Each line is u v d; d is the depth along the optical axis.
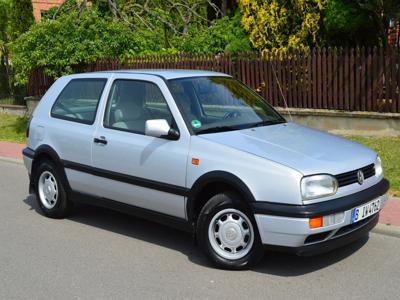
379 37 11.38
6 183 8.80
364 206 4.57
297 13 11.64
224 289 4.43
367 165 4.77
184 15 18.42
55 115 6.56
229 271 4.80
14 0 16.86
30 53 13.42
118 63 13.58
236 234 4.71
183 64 12.34
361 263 4.91
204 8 19.33
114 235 5.98
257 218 4.44
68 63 13.44
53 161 6.50
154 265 5.04
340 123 10.23
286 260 5.01
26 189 8.38
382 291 4.33
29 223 6.52
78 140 6.02
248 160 4.55
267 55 11.05
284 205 4.32
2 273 4.95
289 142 4.91
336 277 4.62
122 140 5.50
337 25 10.65
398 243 5.41
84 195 6.15
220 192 4.85
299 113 10.64
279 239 4.38
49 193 6.67
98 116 5.91
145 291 4.46
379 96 9.84
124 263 5.11
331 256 5.10
